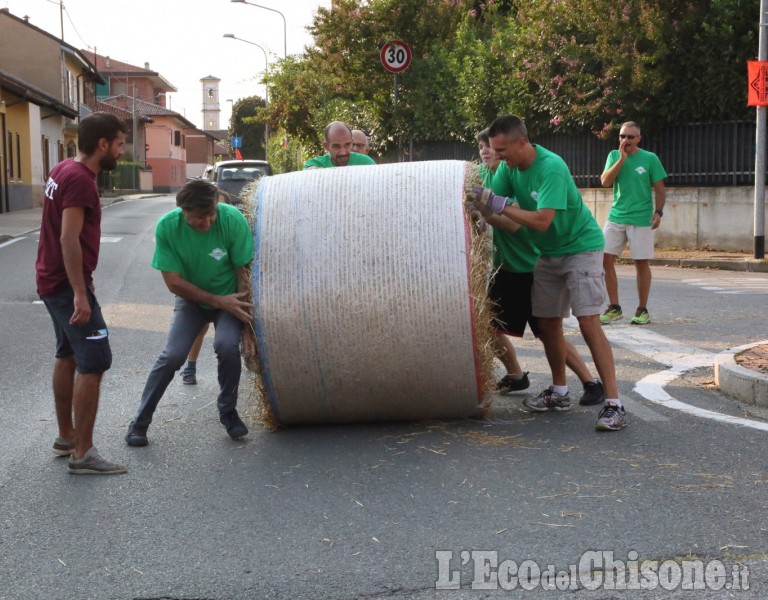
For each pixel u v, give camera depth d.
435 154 23.20
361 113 25.81
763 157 15.27
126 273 14.55
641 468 4.93
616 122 17.83
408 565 3.76
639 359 7.83
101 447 5.50
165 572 3.74
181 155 82.50
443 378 5.57
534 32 19.69
